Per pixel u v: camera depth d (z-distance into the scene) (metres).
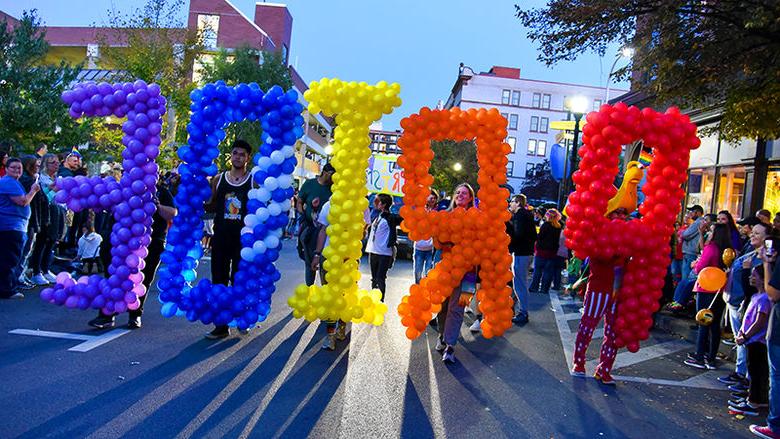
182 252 6.44
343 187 6.12
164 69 21.86
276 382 5.27
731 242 7.52
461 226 6.23
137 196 6.45
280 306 8.72
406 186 6.22
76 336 6.25
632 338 6.07
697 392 6.13
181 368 5.45
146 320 7.24
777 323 4.89
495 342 7.78
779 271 4.87
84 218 11.24
